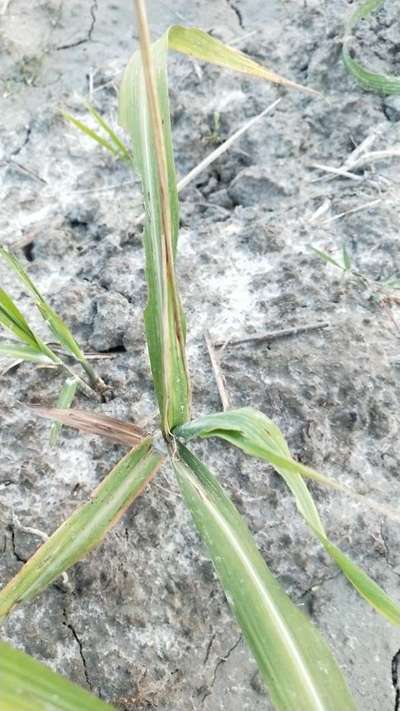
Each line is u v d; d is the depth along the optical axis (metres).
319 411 0.57
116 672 0.48
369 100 0.79
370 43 0.84
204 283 0.66
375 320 0.63
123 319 0.64
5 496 0.54
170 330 0.44
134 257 0.69
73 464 0.56
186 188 0.75
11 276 0.68
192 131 0.78
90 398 0.59
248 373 0.60
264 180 0.73
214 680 0.49
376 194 0.72
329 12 0.88
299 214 0.71
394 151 0.75
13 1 0.95
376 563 0.53
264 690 0.48
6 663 0.28
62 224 0.73
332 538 0.53
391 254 0.67
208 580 0.52
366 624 0.51
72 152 0.78
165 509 0.53
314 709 0.33
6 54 0.88
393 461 0.56
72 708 0.28
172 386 0.45
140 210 0.73
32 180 0.77
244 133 0.78
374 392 0.58
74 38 0.92
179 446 0.46
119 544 0.52
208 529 0.41
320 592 0.52
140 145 0.43
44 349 0.52
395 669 0.49
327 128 0.79
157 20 0.94
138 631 0.49
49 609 0.50
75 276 0.68
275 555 0.53
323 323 0.62
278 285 0.66
